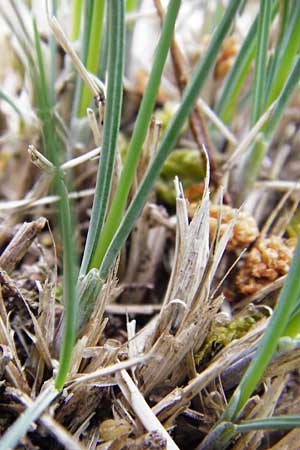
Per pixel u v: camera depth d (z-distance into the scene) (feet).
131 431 0.16
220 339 0.18
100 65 0.22
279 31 0.20
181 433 0.17
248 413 0.17
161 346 0.16
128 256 0.22
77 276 0.16
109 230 0.15
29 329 0.18
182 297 0.17
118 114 0.15
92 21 0.20
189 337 0.16
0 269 0.18
